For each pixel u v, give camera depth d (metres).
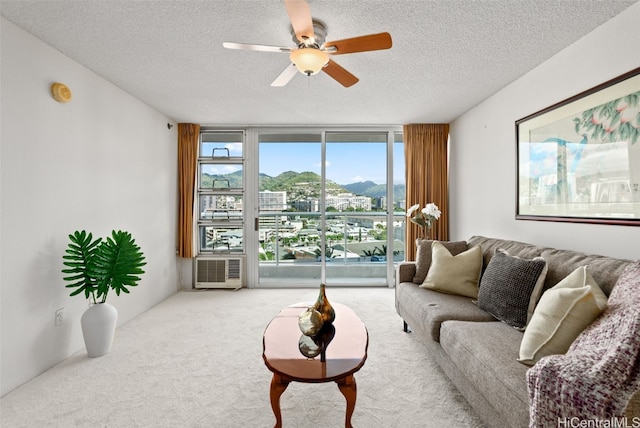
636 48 1.66
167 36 2.06
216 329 2.79
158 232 3.66
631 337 0.92
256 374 2.03
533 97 2.50
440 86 2.89
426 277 2.59
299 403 1.72
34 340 2.02
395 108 3.53
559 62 2.22
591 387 0.90
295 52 1.72
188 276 4.27
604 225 1.84
